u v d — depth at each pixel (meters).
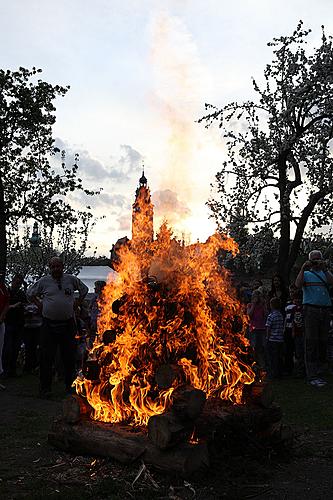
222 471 4.69
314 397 8.61
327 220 21.14
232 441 5.14
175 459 4.54
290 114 20.89
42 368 8.90
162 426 4.60
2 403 8.39
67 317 9.09
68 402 5.43
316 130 21.19
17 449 5.57
